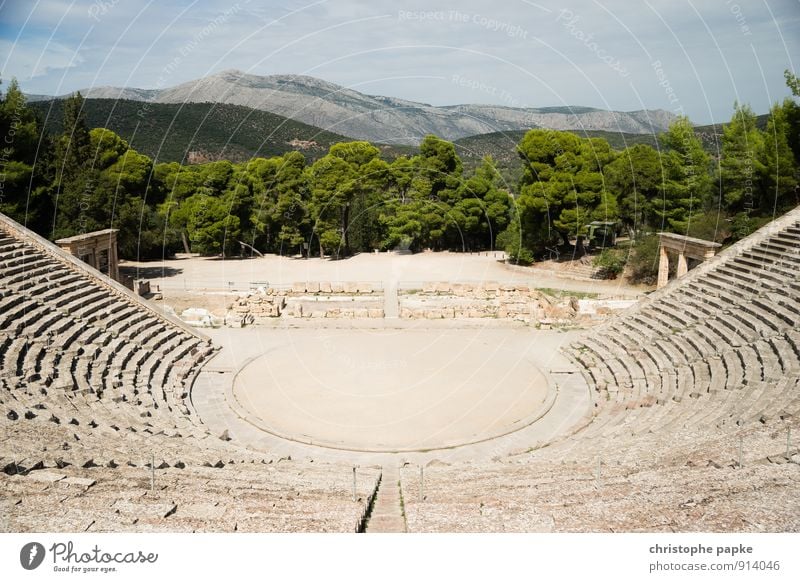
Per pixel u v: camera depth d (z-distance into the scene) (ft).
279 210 213.87
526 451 69.31
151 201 219.00
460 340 115.65
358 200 224.12
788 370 71.46
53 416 63.16
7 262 102.83
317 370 99.30
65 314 95.76
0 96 152.87
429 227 218.38
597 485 47.80
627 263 170.19
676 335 96.48
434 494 49.42
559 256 200.64
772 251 106.83
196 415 81.20
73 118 182.50
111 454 55.16
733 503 41.11
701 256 124.36
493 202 223.30
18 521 39.17
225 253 222.28
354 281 169.17
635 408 78.07
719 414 65.98
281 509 43.86
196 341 109.19
